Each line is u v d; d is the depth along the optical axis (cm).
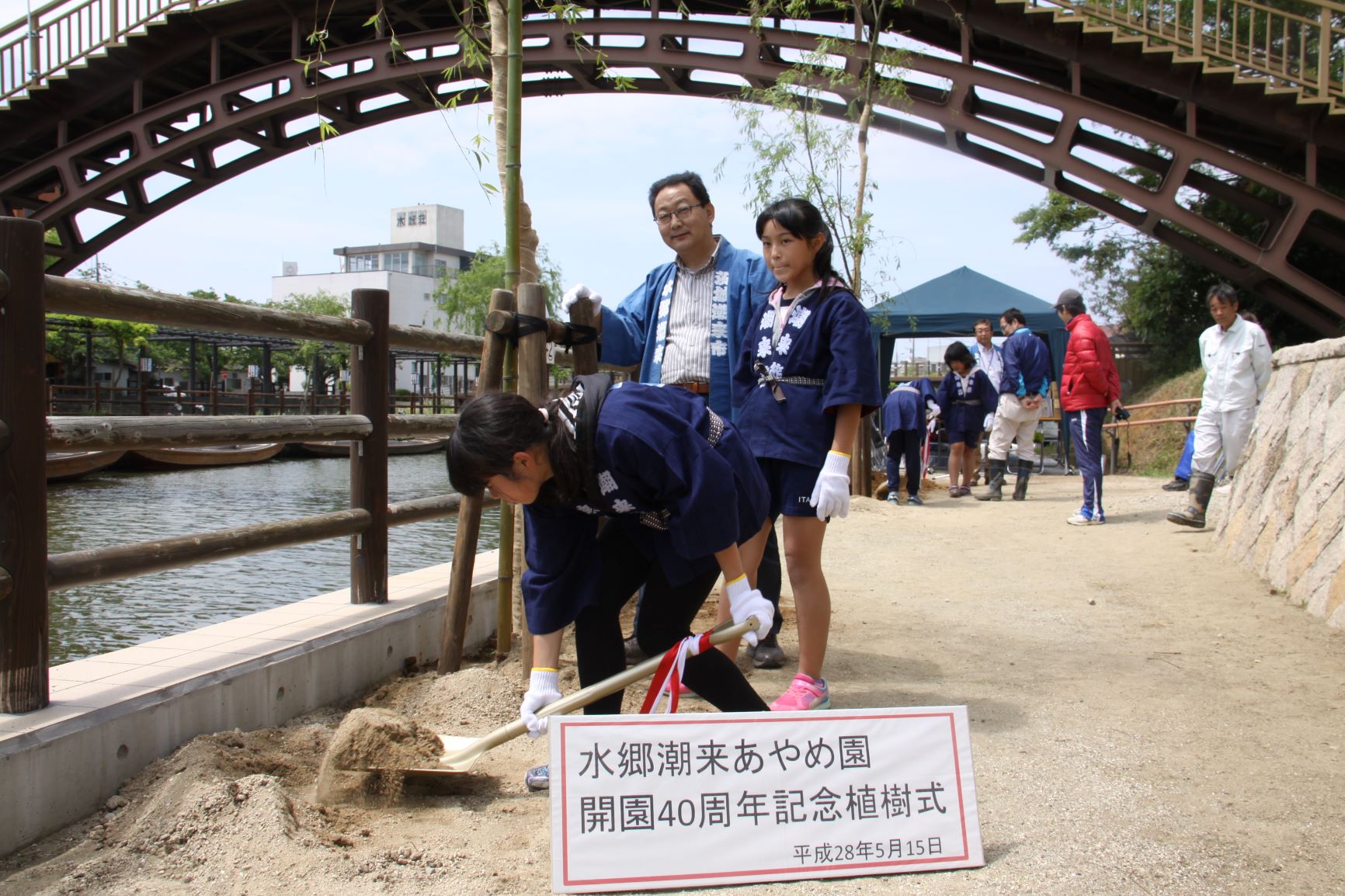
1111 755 281
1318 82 1267
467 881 202
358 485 387
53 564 250
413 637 381
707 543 225
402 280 6600
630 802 203
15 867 214
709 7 1781
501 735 246
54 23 1894
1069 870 208
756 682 366
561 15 420
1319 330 1400
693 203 365
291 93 1831
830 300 312
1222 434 721
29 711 243
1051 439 1517
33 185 2227
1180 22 1323
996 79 1391
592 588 250
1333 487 482
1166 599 512
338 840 222
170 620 627
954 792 215
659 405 228
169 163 2028
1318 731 301
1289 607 477
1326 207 1272
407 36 1714
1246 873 207
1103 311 2297
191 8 1808
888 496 1051
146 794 244
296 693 315
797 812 208
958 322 1430
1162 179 1452
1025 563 639
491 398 213
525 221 409
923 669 383
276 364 4578
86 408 2658
